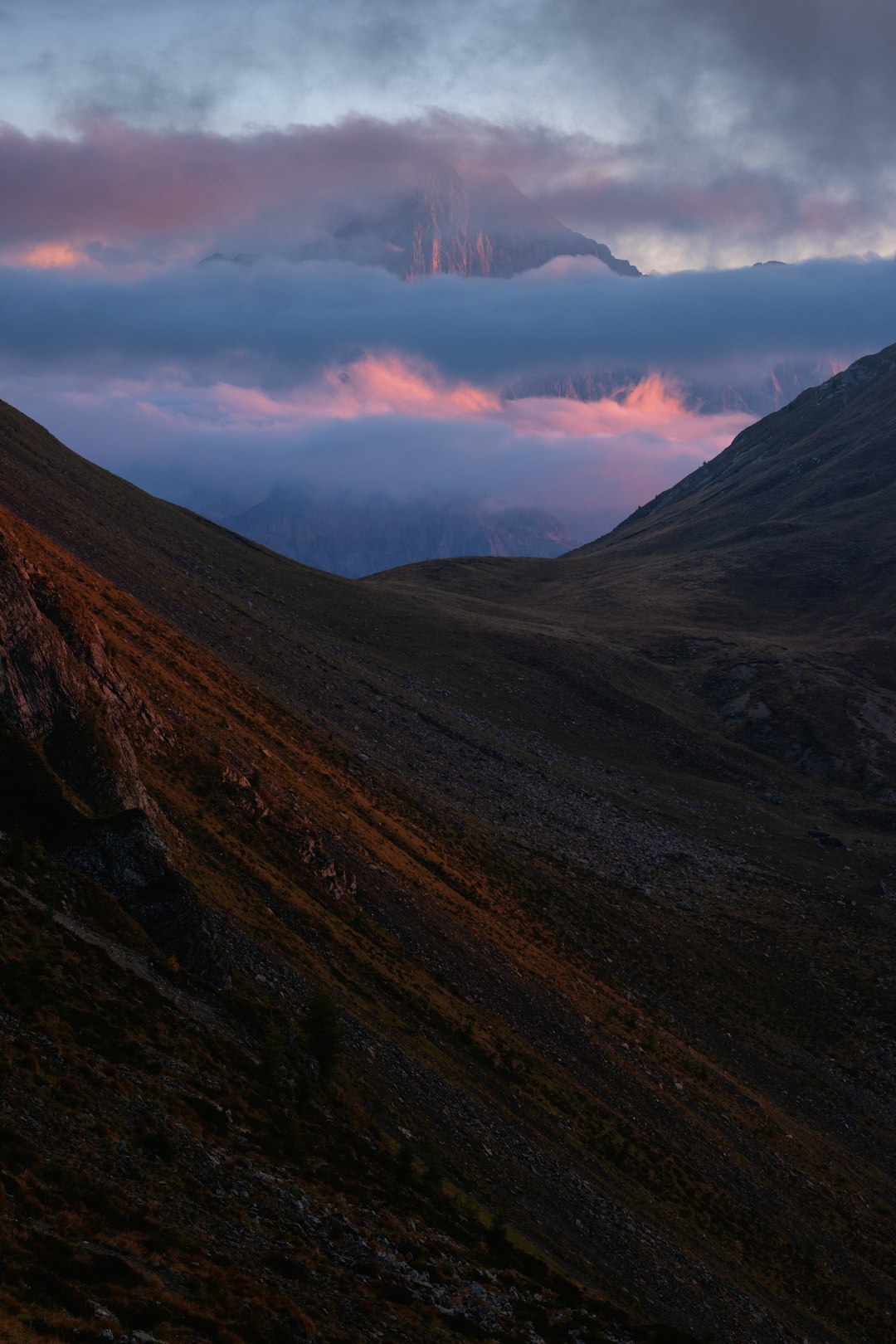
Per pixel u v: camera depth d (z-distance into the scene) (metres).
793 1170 83.94
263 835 76.38
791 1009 121.88
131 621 109.81
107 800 58.59
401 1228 38.22
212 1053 42.44
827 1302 66.50
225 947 56.03
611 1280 50.91
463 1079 63.84
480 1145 56.25
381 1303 29.84
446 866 107.69
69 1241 22.77
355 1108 49.41
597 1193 60.88
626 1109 77.06
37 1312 18.77
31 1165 25.52
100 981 40.88
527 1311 36.50
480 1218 45.88
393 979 70.56
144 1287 22.33
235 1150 35.41
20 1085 29.12
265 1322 23.81
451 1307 32.97
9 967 36.38
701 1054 99.06
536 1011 83.62
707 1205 69.75
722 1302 57.16
